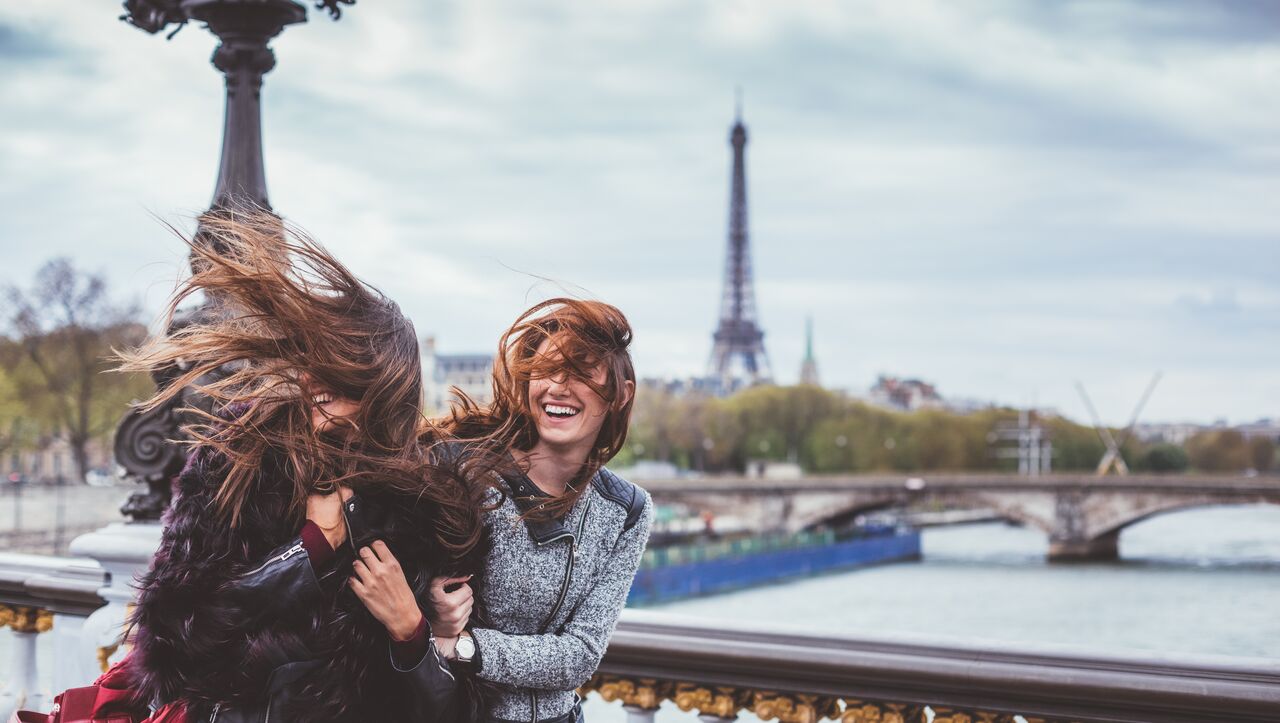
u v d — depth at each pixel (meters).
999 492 104.75
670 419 137.88
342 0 5.14
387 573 2.45
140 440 4.74
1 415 67.88
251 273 2.50
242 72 4.91
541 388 2.80
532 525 2.78
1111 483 101.94
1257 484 95.62
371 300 2.68
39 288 68.56
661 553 70.69
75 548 4.68
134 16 5.34
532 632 2.83
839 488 105.00
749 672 3.66
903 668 3.44
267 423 2.53
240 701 2.42
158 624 2.43
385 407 2.57
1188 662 3.19
